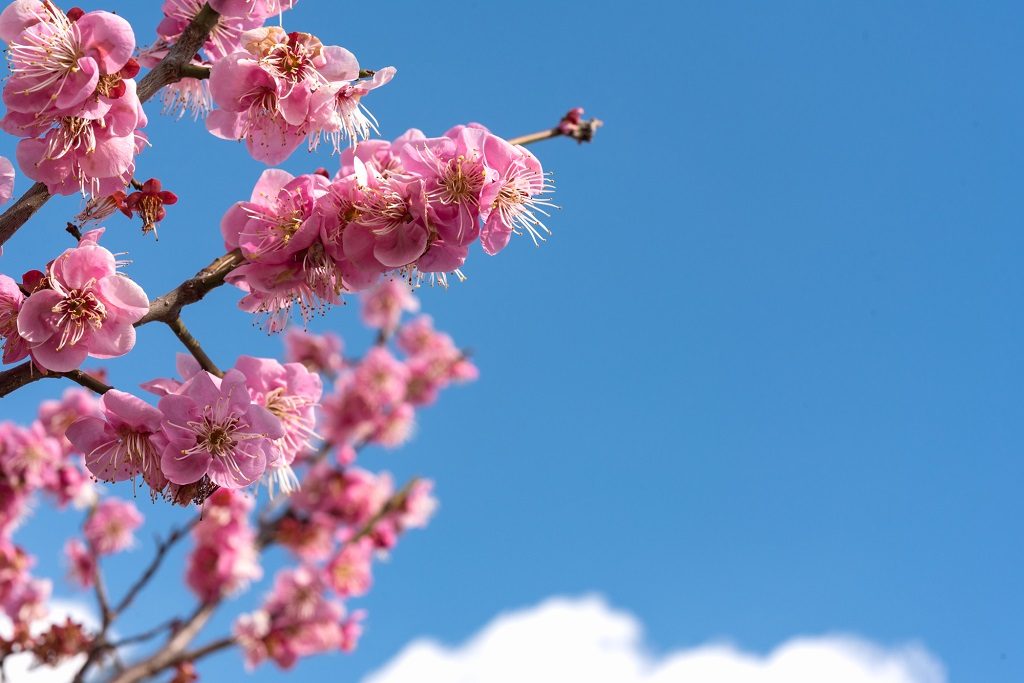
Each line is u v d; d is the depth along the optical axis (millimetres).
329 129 3104
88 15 2865
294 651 7977
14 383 2818
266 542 8094
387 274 2975
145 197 3037
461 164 2807
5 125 2908
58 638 6316
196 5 3340
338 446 9055
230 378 2799
